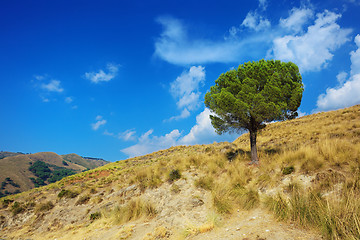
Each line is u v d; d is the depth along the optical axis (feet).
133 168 78.54
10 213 52.03
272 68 44.01
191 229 23.16
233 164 43.60
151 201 37.65
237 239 17.95
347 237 13.91
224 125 49.01
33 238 38.63
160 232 24.64
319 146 34.53
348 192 19.42
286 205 21.43
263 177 31.78
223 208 26.43
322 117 89.56
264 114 42.09
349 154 27.71
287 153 36.88
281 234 17.11
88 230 34.24
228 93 43.09
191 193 35.68
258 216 22.95
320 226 16.78
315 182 25.48
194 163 53.88
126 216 34.42
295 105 43.62
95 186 60.23
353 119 66.95
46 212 48.91
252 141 44.29
